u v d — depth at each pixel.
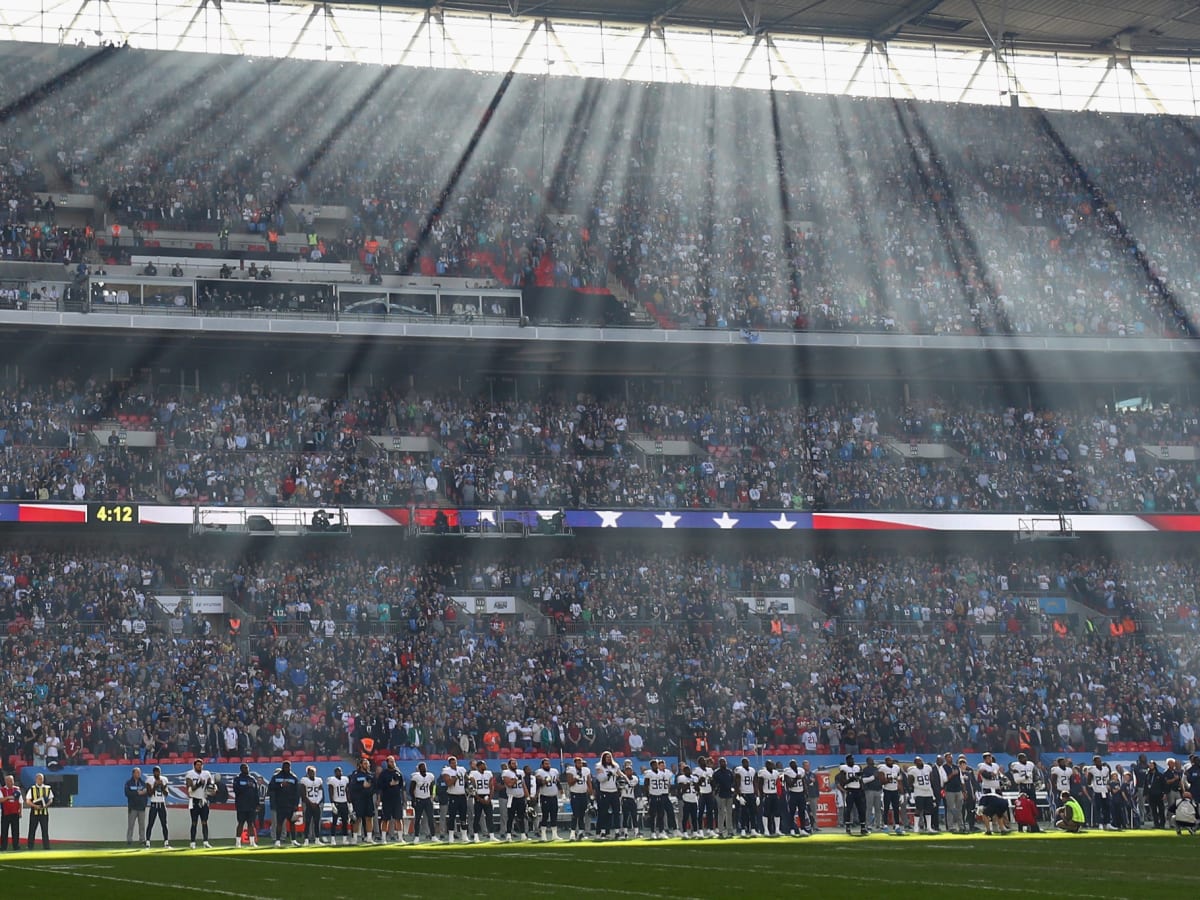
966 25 63.34
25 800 30.84
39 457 45.81
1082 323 56.94
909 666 47.72
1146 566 54.00
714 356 54.53
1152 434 57.19
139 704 40.34
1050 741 44.66
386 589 47.00
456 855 25.86
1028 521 52.03
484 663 44.75
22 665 40.78
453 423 51.75
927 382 58.19
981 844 28.55
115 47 56.91
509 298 51.81
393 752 40.22
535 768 40.78
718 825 34.12
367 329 48.94
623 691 44.66
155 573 45.47
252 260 53.03
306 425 49.62
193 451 47.81
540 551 50.81
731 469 52.38
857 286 57.72
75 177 54.00
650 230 58.41
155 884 19.53
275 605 45.31
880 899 16.69
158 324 46.94
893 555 53.31
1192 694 48.53
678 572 50.31
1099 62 66.69
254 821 31.52
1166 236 62.25
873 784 34.78
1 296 45.56
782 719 43.97
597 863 23.06
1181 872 20.67
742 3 60.16
